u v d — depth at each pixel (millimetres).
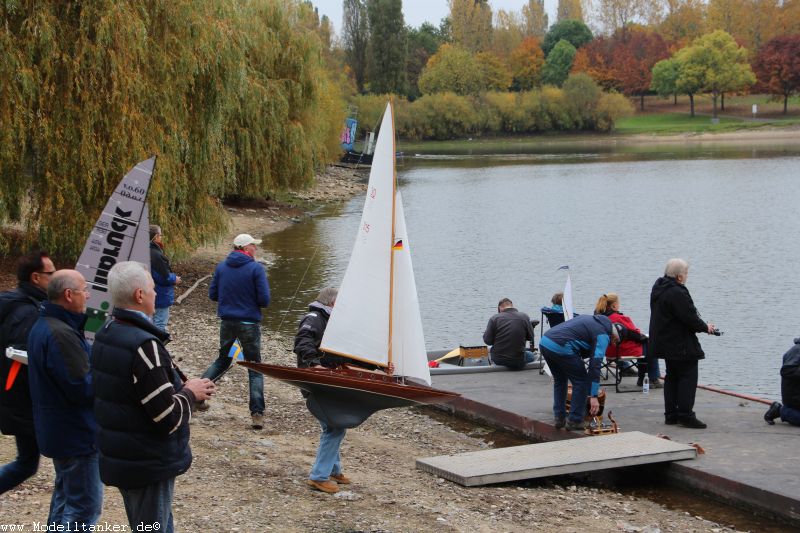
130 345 5266
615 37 165625
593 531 8211
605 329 10961
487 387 13648
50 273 6523
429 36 173500
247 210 42562
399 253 9289
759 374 17109
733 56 132750
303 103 39125
